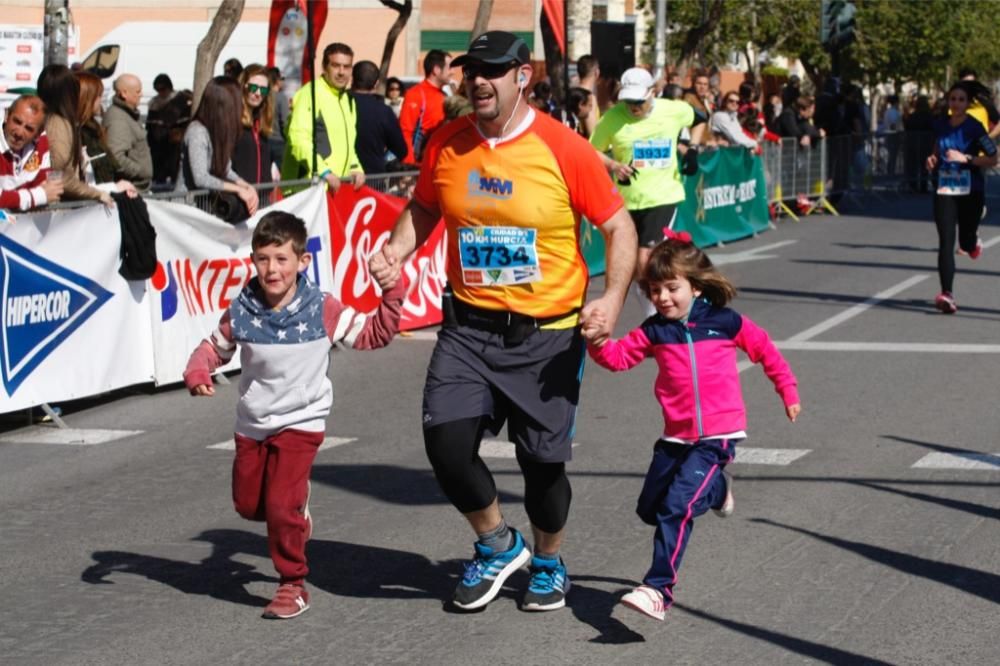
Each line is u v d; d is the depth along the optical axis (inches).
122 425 406.0
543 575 248.2
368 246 538.3
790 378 243.3
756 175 914.1
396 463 356.8
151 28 1253.7
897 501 312.5
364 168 573.9
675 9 1658.5
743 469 340.8
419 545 288.0
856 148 1119.0
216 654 228.8
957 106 573.6
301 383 242.5
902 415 397.1
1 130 401.7
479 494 241.0
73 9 1567.4
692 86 909.2
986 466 341.4
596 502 316.2
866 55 1811.0
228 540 295.1
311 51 532.1
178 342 447.2
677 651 227.0
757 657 223.9
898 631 234.4
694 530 291.3
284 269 239.1
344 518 307.6
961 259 756.6
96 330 415.8
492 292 238.8
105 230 415.8
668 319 242.1
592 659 224.1
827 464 344.8
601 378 458.3
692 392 239.1
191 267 451.8
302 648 231.0
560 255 239.0
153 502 325.4
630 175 499.8
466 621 242.7
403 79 1143.0
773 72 1854.1
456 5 1540.4
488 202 236.4
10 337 386.3
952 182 572.7
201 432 396.8
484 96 231.6
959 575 262.4
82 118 452.4
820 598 250.8
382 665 222.7
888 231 915.4
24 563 279.7
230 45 1219.2
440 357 241.8
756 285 665.0
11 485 342.0
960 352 492.7
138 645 233.5
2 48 867.4
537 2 1525.6
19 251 386.9
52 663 225.8
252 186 471.2
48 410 401.7
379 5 1542.8
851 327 546.0
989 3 2059.5
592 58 655.8
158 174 804.6
